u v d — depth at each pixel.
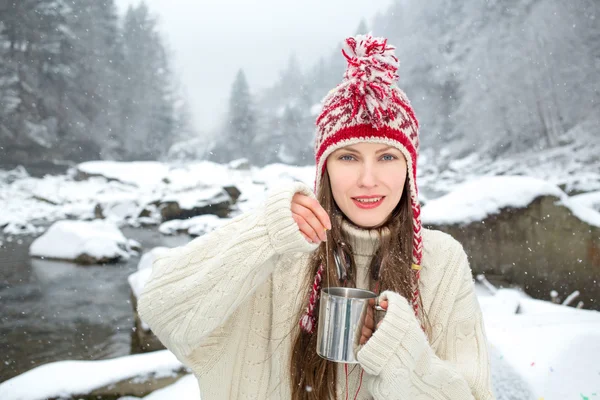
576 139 30.70
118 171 27.72
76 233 11.10
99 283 9.08
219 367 1.26
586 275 5.42
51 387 3.04
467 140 39.06
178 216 17.17
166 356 3.36
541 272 5.59
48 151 40.56
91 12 51.03
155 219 17.16
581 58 31.67
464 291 1.36
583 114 31.28
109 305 7.81
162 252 1.23
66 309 7.62
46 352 6.06
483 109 37.22
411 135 1.32
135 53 60.69
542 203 5.65
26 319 7.19
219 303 1.04
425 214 6.15
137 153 54.88
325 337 1.08
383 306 1.10
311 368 1.25
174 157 61.00
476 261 5.84
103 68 50.38
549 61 32.78
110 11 55.19
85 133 45.50
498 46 36.69
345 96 1.24
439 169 39.38
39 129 40.50
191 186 21.55
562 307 3.88
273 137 72.38
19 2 41.47
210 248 1.12
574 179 24.27
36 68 41.94
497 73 35.88
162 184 22.19
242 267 1.04
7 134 38.03
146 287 1.16
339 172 1.29
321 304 1.11
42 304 7.87
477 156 37.06
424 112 45.59
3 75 39.50
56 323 7.03
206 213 17.30
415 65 47.16
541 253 5.62
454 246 1.41
